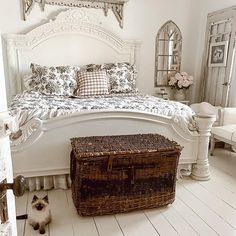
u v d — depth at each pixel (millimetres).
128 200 1906
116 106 2395
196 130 2477
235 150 3484
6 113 646
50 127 2088
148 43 4070
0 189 598
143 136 2172
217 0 3812
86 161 1724
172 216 1908
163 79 4277
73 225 1771
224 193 2273
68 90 3133
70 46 3709
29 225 1757
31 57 3604
